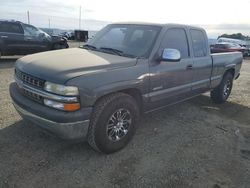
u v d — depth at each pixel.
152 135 4.30
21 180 2.93
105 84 3.23
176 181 3.12
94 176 3.10
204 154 3.82
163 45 4.18
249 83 9.48
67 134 3.08
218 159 3.71
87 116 3.12
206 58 5.28
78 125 3.08
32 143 3.72
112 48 4.21
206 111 5.78
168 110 5.60
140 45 4.09
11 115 4.62
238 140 4.41
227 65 6.11
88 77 3.12
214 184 3.13
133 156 3.59
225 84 6.36
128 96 3.59
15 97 3.52
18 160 3.30
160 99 4.23
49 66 3.27
